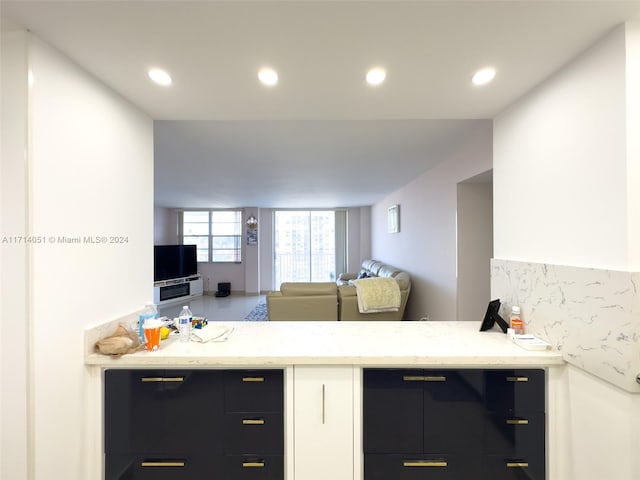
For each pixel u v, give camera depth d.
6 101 1.06
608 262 1.09
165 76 1.35
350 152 2.94
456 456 1.33
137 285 1.63
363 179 4.23
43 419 1.11
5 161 1.06
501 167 1.72
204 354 1.34
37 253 1.09
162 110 1.68
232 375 1.35
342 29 1.06
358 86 1.45
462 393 1.33
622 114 1.04
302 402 1.34
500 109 1.70
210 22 1.02
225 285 7.55
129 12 0.98
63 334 1.19
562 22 1.03
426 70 1.32
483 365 1.33
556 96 1.32
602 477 1.12
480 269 3.02
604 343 1.08
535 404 1.32
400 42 1.13
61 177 1.18
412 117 1.80
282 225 8.04
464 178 2.77
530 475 1.32
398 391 1.34
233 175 3.91
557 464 1.31
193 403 1.35
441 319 3.42
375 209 7.02
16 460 1.06
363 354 1.34
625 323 1.01
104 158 1.41
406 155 3.07
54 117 1.16
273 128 2.31
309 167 3.51
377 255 6.85
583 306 1.17
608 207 1.09
